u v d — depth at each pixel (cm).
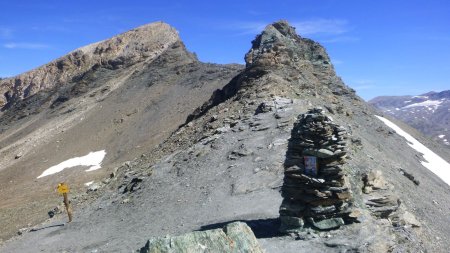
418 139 9556
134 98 14588
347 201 2142
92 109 15000
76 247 3073
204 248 1303
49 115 16650
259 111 5059
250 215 2683
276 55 7256
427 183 5444
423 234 2608
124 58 19400
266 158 3728
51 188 9344
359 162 3672
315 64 8575
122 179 4888
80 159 11394
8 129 17812
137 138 11681
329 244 1998
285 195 2233
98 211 4050
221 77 14062
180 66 15988
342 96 8369
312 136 2172
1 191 10119
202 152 4356
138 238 2875
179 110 12544
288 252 1978
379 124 7956
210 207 3078
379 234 2069
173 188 3781
